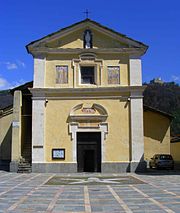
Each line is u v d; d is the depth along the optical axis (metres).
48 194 16.05
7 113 36.50
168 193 16.14
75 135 29.83
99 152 29.81
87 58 30.84
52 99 30.23
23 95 33.59
